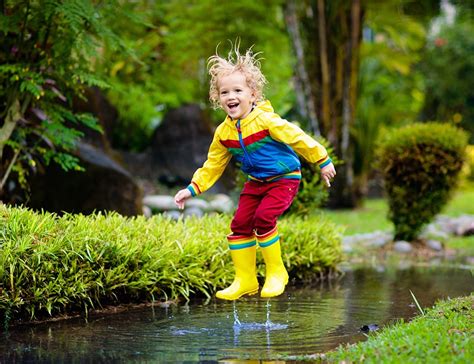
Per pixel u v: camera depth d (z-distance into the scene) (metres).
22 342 4.82
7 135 7.76
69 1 7.19
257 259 7.19
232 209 9.90
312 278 7.89
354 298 6.55
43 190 9.74
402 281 7.61
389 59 17.34
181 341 4.82
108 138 13.18
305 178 8.71
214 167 5.10
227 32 15.49
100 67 9.98
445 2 19.11
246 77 4.77
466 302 5.50
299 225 8.02
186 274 6.53
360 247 10.41
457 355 3.86
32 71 7.61
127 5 8.90
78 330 5.20
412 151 9.95
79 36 7.48
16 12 7.46
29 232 5.80
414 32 16.12
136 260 6.29
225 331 5.13
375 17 15.20
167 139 15.12
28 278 5.52
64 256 5.75
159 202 12.72
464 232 11.81
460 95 22.00
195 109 15.27
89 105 12.02
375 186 18.88
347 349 4.32
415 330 4.48
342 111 14.18
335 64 14.07
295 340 4.82
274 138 4.76
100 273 5.98
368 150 16.31
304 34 14.06
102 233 6.14
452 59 21.91
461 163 9.98
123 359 4.34
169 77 16.08
